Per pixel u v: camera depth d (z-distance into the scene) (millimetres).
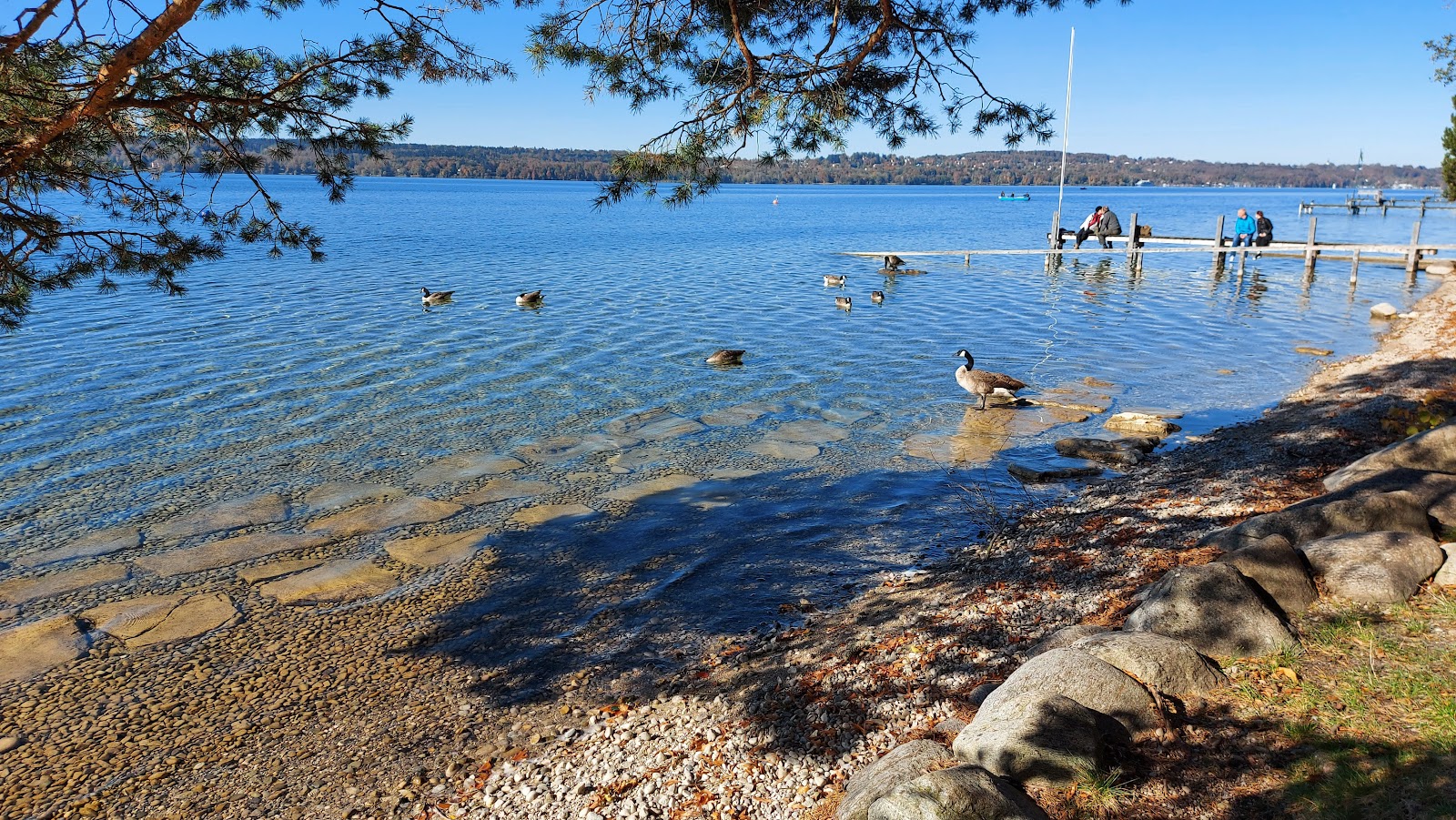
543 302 18219
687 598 5969
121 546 6676
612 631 5555
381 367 12297
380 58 4602
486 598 5961
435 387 11305
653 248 32062
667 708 4598
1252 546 4375
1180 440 9156
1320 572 4371
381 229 39906
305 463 8508
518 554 6637
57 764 4293
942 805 2766
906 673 4488
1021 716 3283
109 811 3975
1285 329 15375
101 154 4805
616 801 3758
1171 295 19781
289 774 4219
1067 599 5121
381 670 5117
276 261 24938
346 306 17234
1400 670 3504
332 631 5535
